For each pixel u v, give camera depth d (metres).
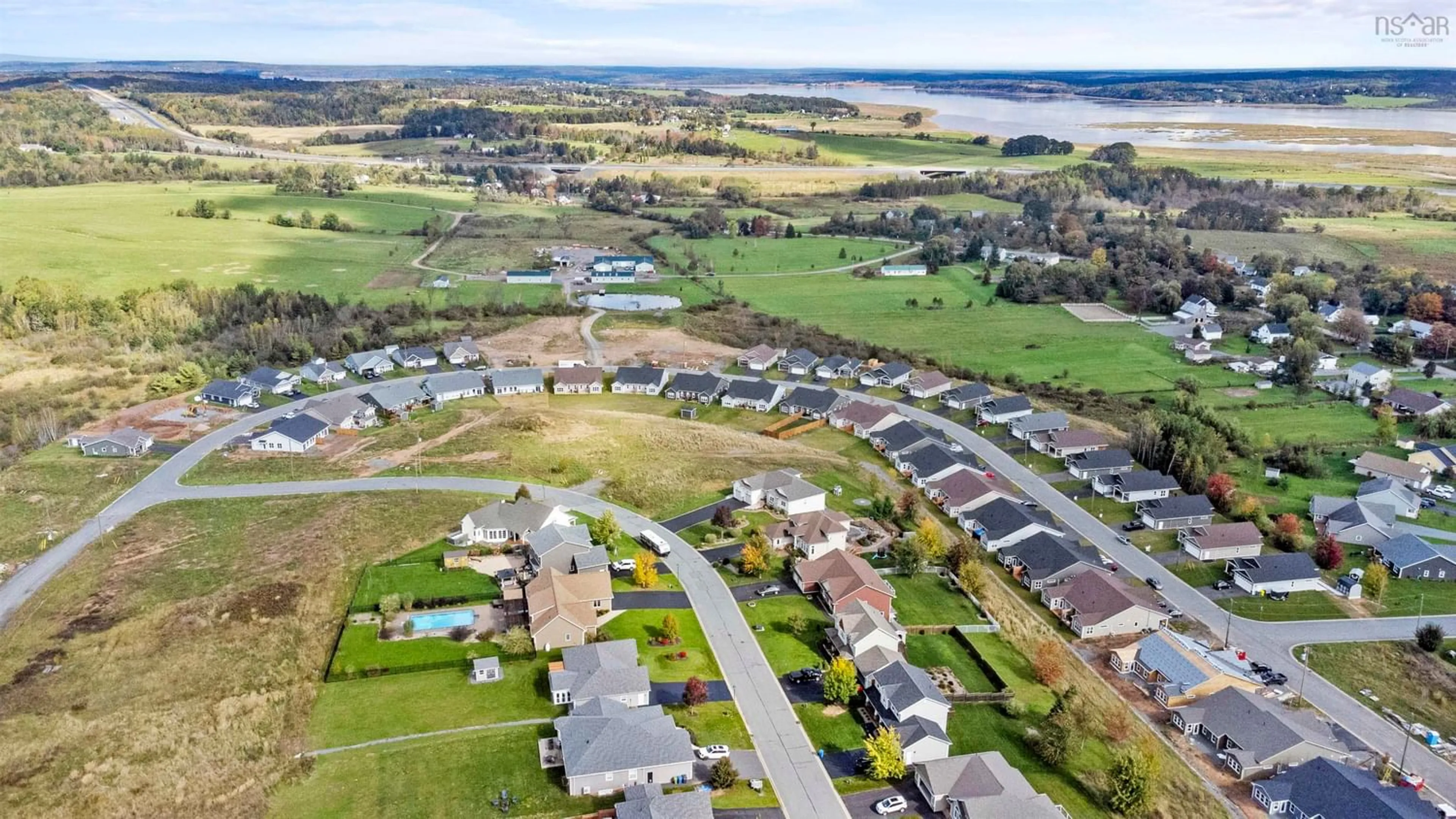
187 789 67.75
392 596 92.62
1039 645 95.12
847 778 72.50
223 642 85.94
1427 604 107.69
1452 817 73.06
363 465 131.12
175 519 112.56
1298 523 121.12
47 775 68.62
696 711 79.00
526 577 99.31
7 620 89.81
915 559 105.38
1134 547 119.25
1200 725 83.81
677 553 108.25
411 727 75.50
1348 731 85.19
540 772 70.75
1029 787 70.00
